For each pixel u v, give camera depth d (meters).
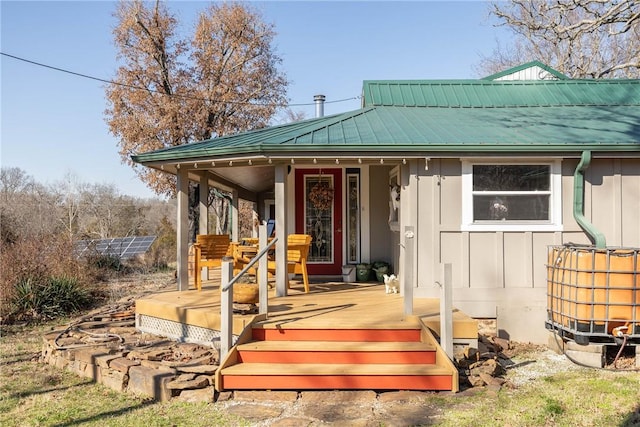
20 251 11.02
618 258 5.82
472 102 9.43
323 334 5.41
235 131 23.30
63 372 5.84
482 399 4.59
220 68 23.41
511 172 7.08
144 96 21.73
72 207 31.09
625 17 10.10
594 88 9.73
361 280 9.19
